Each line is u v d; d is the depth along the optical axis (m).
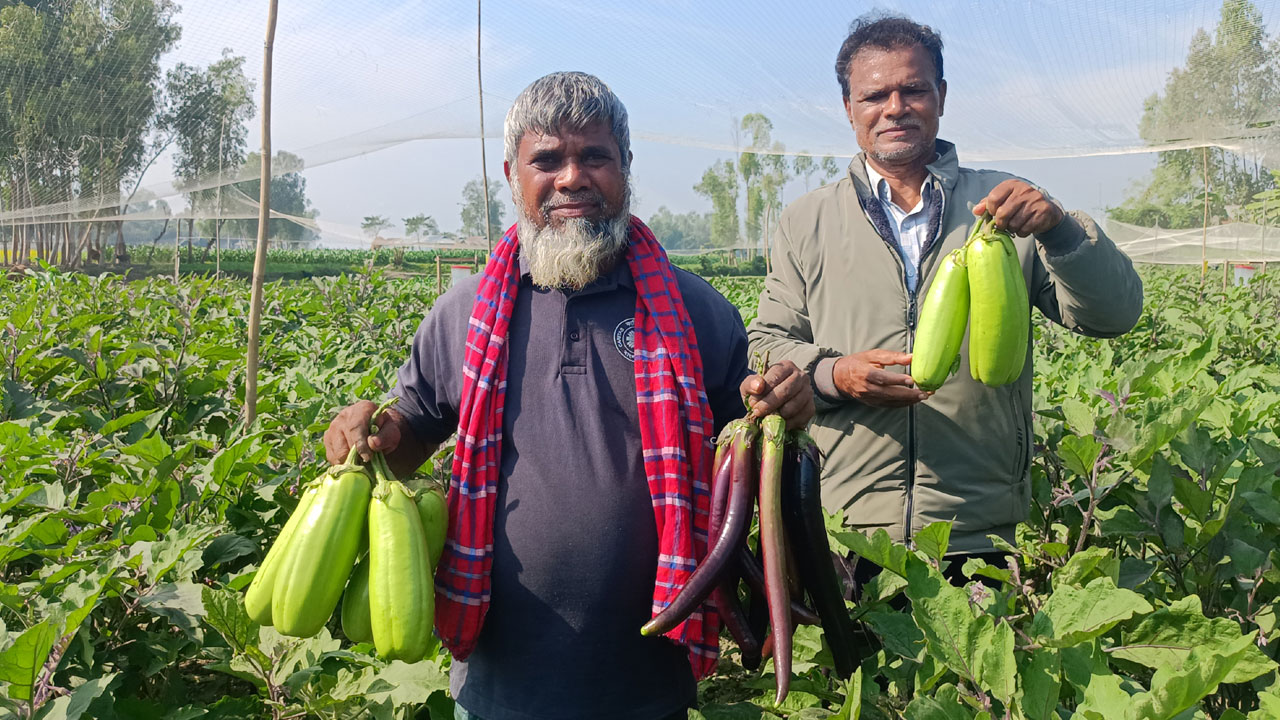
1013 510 3.28
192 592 2.97
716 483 2.18
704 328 2.53
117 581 3.01
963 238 3.20
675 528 2.27
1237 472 3.58
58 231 41.53
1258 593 3.08
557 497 2.33
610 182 2.32
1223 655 1.83
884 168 3.33
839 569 3.15
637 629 2.35
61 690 2.39
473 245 48.03
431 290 18.77
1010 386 3.21
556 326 2.42
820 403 3.21
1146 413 3.12
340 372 7.33
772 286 3.61
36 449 4.18
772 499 2.07
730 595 2.33
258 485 4.17
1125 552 3.56
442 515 2.27
